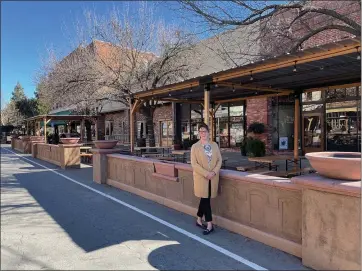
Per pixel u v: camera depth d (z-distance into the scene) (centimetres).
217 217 531
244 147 1528
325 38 1323
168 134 2416
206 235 492
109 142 984
